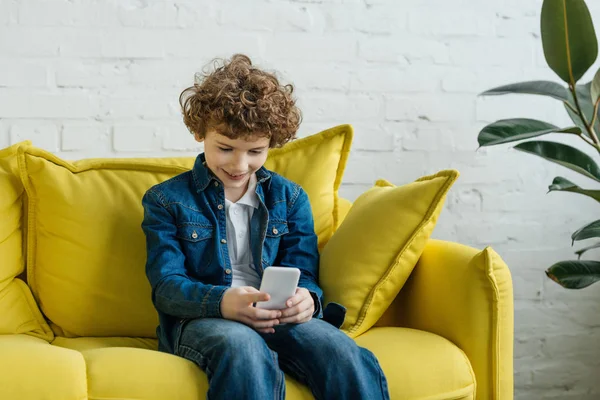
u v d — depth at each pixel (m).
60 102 2.02
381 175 2.18
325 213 1.85
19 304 1.73
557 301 2.28
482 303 1.52
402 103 2.18
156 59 2.06
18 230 1.77
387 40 2.17
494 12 2.22
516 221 2.25
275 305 1.44
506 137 1.84
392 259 1.62
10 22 1.98
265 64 2.11
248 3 2.09
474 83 2.22
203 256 1.61
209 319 1.45
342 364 1.37
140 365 1.34
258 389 1.30
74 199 1.74
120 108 2.05
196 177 1.65
